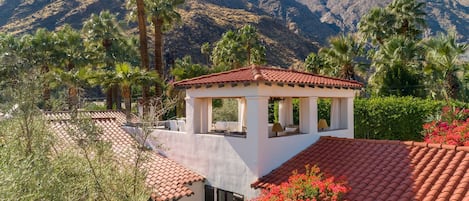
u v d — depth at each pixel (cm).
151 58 6675
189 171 1338
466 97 2356
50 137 854
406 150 1047
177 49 8231
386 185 895
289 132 1321
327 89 1351
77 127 789
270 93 1141
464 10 17712
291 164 1161
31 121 814
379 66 2823
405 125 1969
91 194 734
